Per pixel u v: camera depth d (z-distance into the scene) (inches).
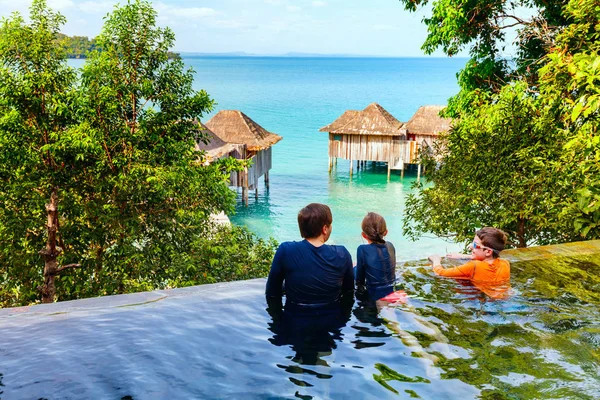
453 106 762.2
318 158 2021.4
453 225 430.9
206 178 491.5
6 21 407.5
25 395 94.7
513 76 722.8
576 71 279.4
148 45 483.5
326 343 125.6
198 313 140.5
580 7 421.1
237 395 99.5
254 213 1301.7
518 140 393.7
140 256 440.8
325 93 5007.4
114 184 444.5
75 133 396.8
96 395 96.0
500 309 149.2
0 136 393.7
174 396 97.7
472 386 105.7
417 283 171.0
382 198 1444.4
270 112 3383.4
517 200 374.3
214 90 5349.4
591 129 310.2
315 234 150.1
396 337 130.0
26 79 403.2
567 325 138.9
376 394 101.6
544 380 108.9
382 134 1647.4
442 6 692.1
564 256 200.5
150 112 462.6
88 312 139.2
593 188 274.2
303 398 99.5
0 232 415.2
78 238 454.9
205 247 452.1
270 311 145.3
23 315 136.1
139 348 116.6
